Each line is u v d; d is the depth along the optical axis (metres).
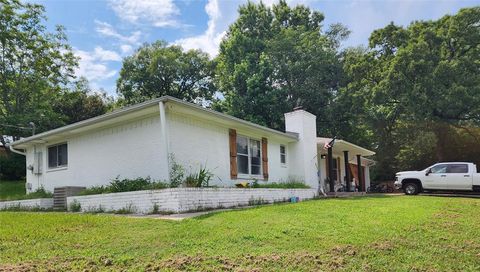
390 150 33.31
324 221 8.11
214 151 13.79
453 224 8.19
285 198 15.13
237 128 15.18
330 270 4.85
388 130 33.06
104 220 8.06
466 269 5.06
